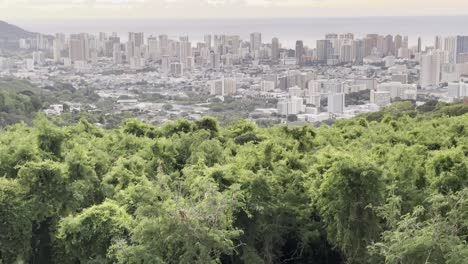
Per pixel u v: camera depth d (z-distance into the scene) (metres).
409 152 24.02
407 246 14.09
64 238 18.70
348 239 19.30
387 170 21.41
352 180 19.14
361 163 19.38
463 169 20.41
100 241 18.33
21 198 19.55
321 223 22.47
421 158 24.02
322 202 20.14
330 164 22.62
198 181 18.67
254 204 20.17
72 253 19.11
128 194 19.98
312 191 21.33
